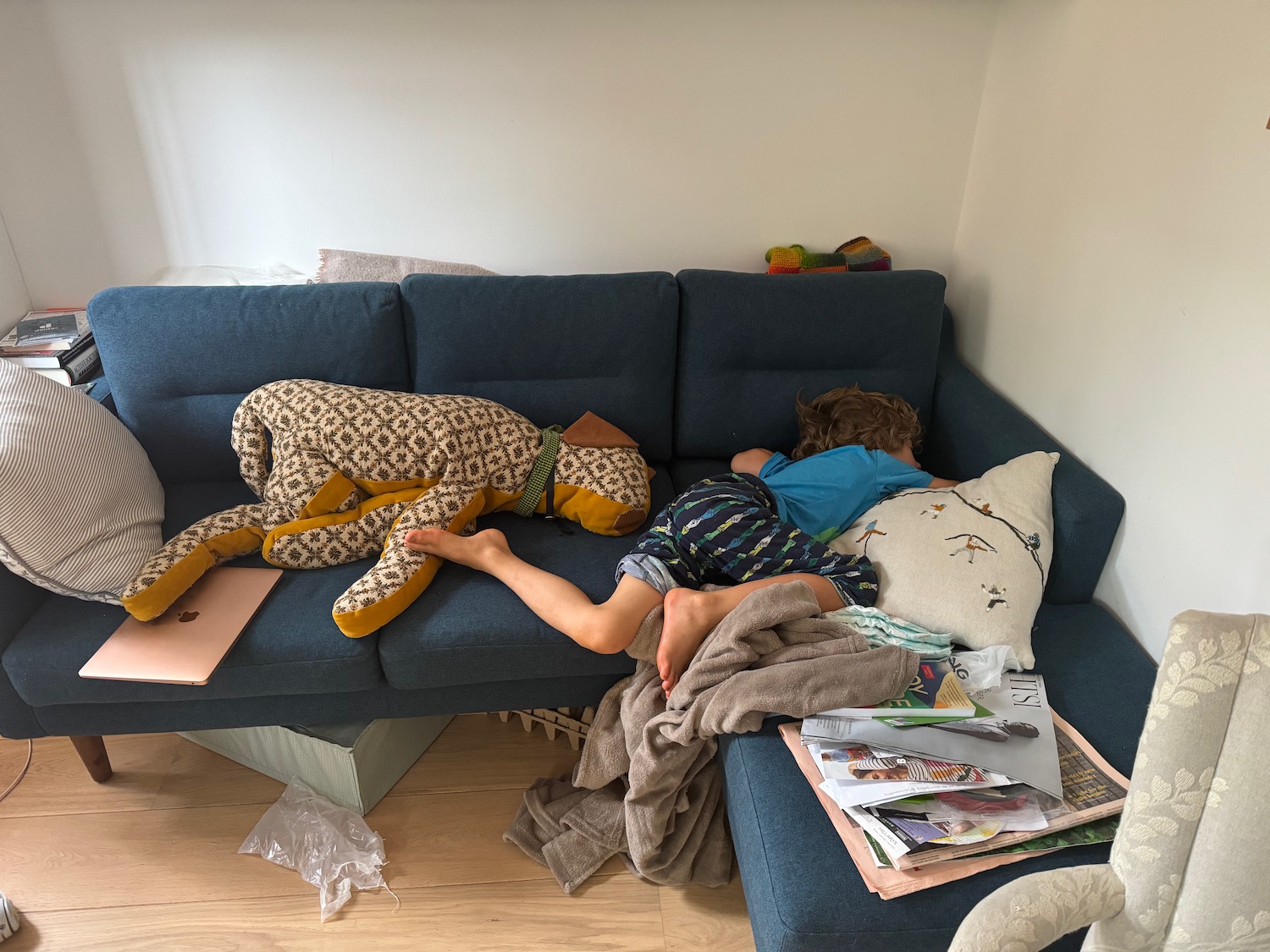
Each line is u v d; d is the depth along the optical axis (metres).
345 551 1.66
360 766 1.63
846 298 2.00
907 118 2.15
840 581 1.56
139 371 1.83
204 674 1.41
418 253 2.24
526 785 1.76
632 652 1.53
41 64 1.97
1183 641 0.95
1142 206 1.55
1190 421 1.45
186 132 2.07
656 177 2.19
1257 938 0.93
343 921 1.51
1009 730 1.32
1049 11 1.82
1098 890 0.98
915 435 1.97
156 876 1.58
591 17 2.00
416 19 1.98
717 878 1.56
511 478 1.78
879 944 1.12
